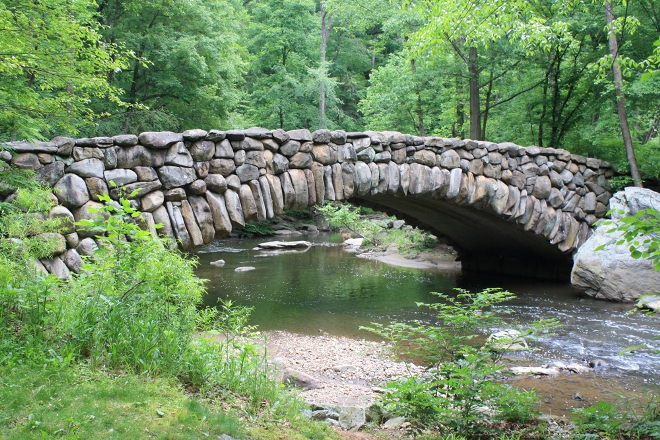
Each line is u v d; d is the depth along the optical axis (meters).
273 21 31.45
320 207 25.89
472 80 17.77
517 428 4.28
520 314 10.85
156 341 3.98
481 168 11.40
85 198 6.88
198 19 18.55
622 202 12.09
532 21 10.55
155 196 7.49
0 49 6.57
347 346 8.52
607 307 11.52
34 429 2.73
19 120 7.51
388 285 14.41
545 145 17.78
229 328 5.05
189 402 3.44
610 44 12.31
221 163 8.17
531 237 13.52
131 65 18.28
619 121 13.84
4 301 3.86
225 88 19.95
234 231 28.72
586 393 6.43
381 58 42.34
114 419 3.00
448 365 4.17
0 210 5.42
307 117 31.59
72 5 8.45
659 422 4.21
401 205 14.28
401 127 24.17
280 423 3.64
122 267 4.19
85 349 3.94
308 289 13.69
